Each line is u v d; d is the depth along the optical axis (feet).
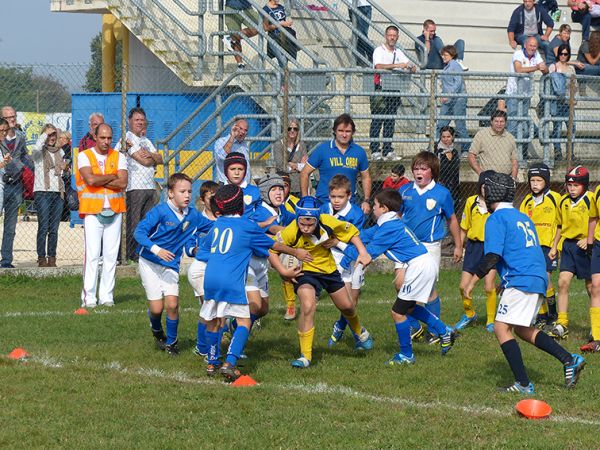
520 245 51.24
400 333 58.39
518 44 130.93
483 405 48.39
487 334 69.00
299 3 126.41
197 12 122.21
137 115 94.58
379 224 59.62
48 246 97.60
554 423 44.88
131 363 57.31
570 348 64.95
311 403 47.75
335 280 58.49
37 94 100.42
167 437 41.60
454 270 103.81
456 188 103.09
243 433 42.27
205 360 58.49
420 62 123.34
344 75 107.86
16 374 52.75
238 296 53.42
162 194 111.65
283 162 96.78
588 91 118.01
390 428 43.42
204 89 129.08
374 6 121.80
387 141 105.70
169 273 60.13
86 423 43.65
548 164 114.52
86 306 78.95
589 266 68.13
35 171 95.96
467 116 110.32
